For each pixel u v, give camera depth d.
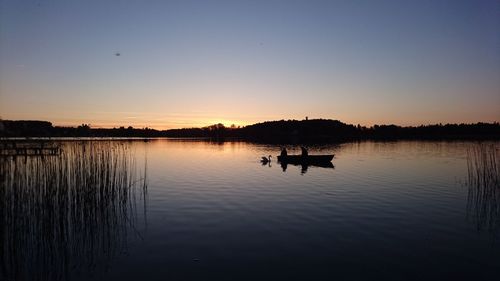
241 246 12.37
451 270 10.43
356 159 46.53
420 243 12.68
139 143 111.06
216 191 22.89
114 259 11.30
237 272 10.26
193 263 10.93
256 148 79.94
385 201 19.55
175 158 49.97
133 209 17.86
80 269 10.59
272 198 20.52
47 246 11.94
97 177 15.89
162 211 17.41
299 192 22.38
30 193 11.82
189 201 19.77
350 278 9.87
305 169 35.47
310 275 10.05
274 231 14.09
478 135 150.00
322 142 116.19
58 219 12.48
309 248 12.16
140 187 24.58
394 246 12.37
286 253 11.70
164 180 27.92
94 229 14.38
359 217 16.16
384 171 33.34
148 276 10.06
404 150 66.38
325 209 17.67
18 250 10.92
